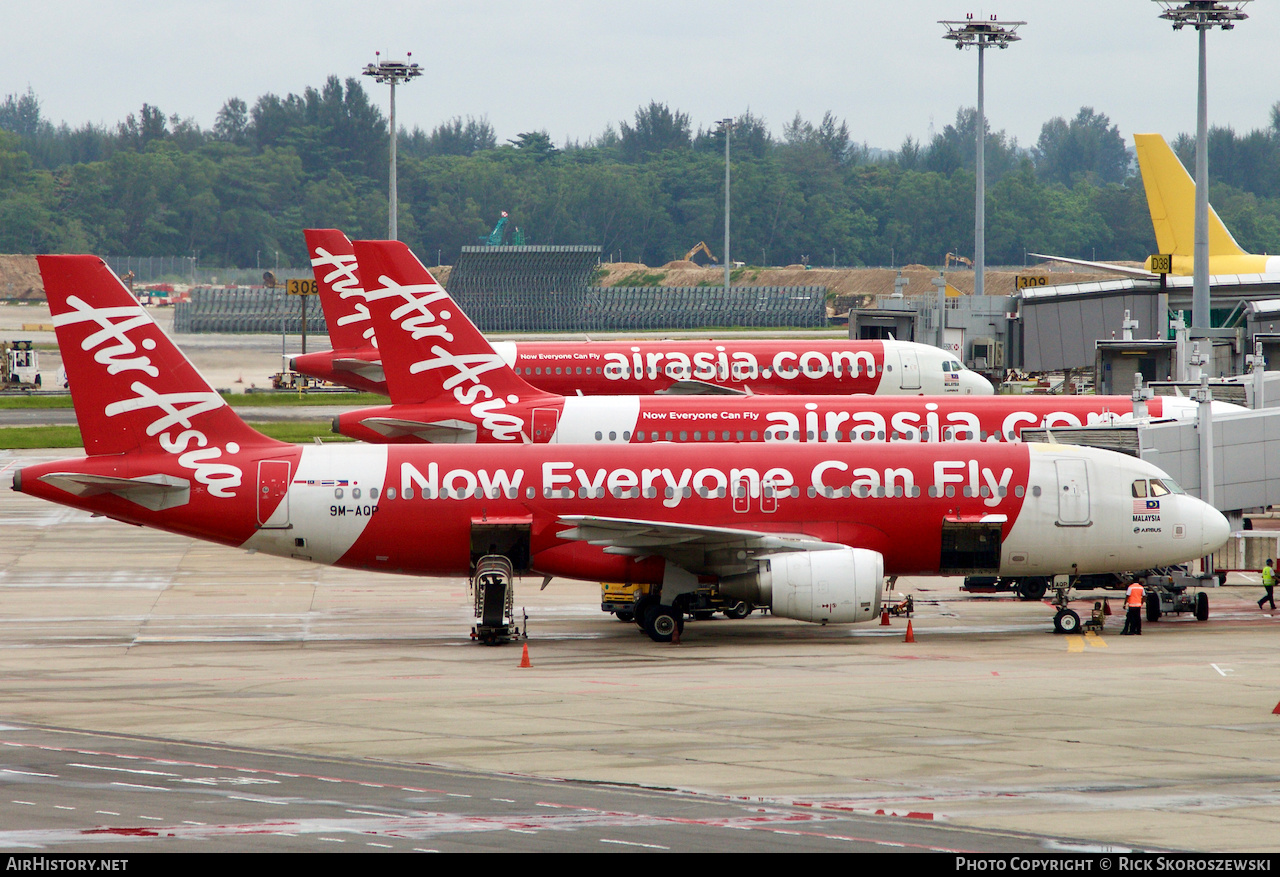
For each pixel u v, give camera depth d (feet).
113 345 583.99
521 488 589.32
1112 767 357.61
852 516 590.96
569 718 419.33
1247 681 473.67
